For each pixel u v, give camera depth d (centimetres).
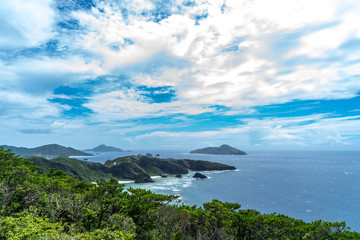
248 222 3447
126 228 2723
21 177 3594
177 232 3378
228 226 3631
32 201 2962
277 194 14700
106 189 3459
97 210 3216
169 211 3803
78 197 3362
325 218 9788
